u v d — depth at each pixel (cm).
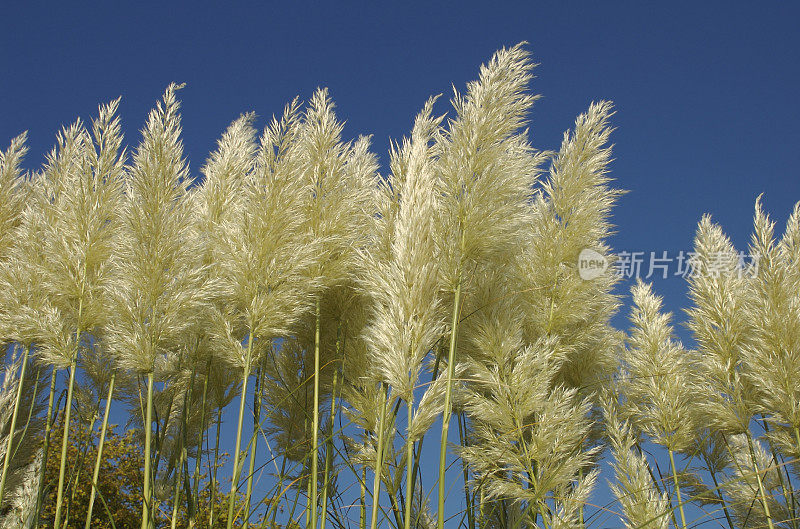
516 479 296
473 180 274
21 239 340
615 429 358
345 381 326
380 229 312
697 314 386
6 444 324
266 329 282
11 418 346
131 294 273
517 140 298
